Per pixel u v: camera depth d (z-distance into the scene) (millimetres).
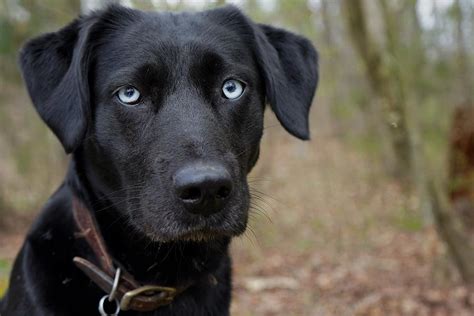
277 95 545
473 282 1062
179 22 530
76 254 504
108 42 520
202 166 442
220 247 528
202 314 522
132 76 492
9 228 1705
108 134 498
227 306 546
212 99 506
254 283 1201
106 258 494
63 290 492
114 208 509
